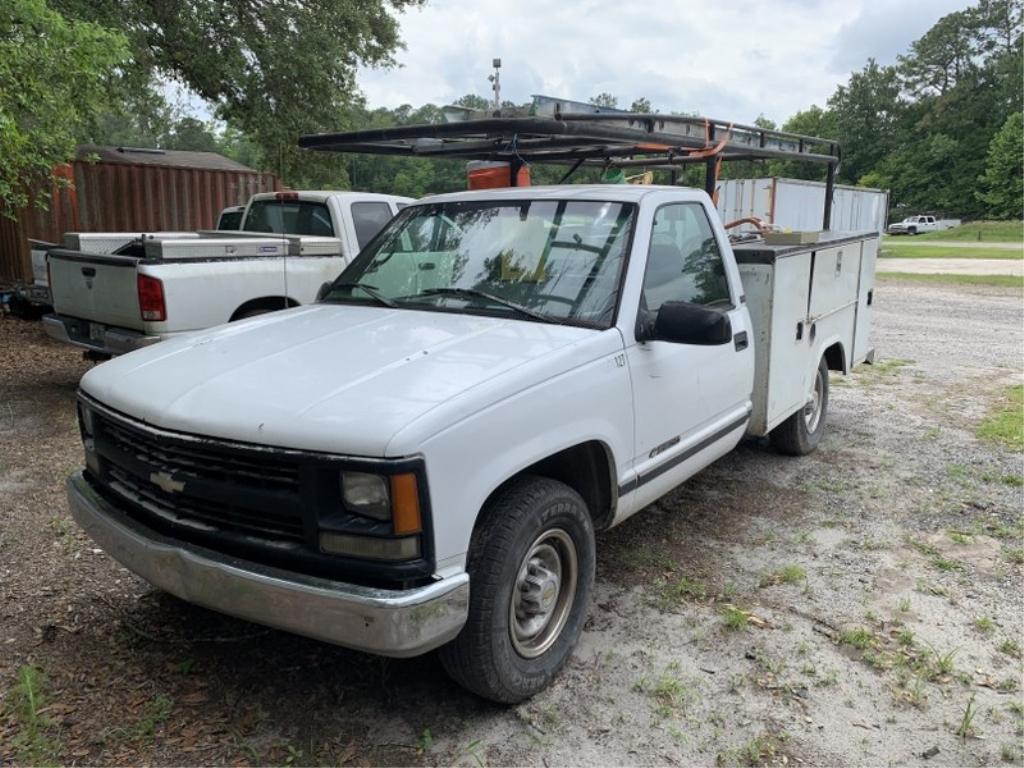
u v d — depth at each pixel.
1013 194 76.31
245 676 3.31
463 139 5.18
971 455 6.45
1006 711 3.19
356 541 2.58
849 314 6.66
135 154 17.78
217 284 6.85
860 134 97.62
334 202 8.24
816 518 5.13
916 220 76.19
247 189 14.98
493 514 2.95
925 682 3.37
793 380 5.54
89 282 6.98
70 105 8.16
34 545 4.43
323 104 14.44
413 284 4.10
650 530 4.90
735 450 6.54
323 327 3.64
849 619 3.87
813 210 25.56
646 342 3.68
